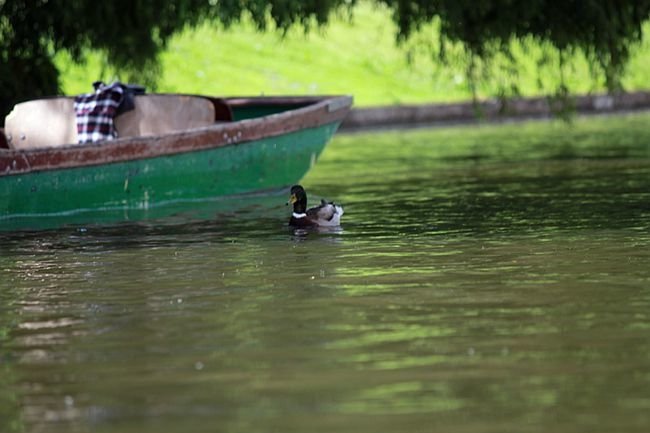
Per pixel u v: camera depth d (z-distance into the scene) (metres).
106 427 8.65
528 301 12.27
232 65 45.34
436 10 29.27
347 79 45.97
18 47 28.38
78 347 10.89
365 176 25.78
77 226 18.61
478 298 12.45
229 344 10.82
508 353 10.29
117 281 13.93
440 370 9.83
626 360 9.98
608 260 14.41
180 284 13.63
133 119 22.27
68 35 28.52
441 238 16.50
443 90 46.34
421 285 13.20
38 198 19.47
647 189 21.55
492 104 42.53
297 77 45.31
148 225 18.58
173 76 43.16
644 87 47.88
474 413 8.75
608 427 8.41
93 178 20.00
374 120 40.78
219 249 16.08
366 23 52.09
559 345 10.50
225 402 9.12
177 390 9.48
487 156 29.48
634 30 29.94
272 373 9.85
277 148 22.48
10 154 19.02
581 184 22.69
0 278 14.34
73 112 22.27
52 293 13.35
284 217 19.30
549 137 34.78
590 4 29.14
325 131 23.72
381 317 11.71
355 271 14.12
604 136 34.41
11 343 11.13
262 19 26.88
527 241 16.02
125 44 28.73
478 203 20.39
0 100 28.06
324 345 10.69
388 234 17.03
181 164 21.03
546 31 29.98
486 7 28.86
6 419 8.91
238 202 21.50
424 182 24.14
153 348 10.77
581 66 50.16
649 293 12.49
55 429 8.66
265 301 12.57
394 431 8.42
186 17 28.17
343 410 8.88
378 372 9.80
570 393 9.16
